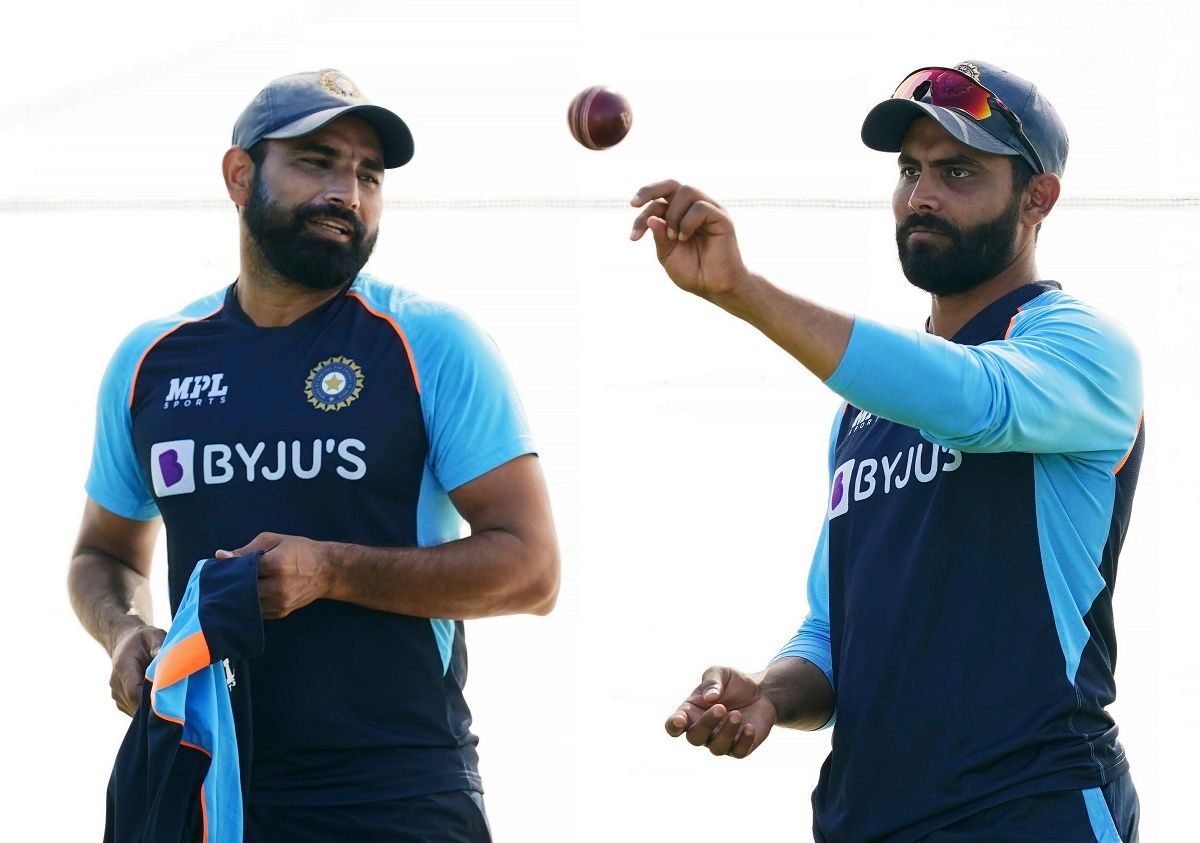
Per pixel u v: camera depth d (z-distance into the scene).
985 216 7.61
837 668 7.91
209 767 7.57
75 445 12.80
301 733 8.10
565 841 12.26
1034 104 7.68
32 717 12.46
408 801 8.09
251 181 8.77
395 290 8.95
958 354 6.55
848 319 6.43
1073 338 7.14
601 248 12.82
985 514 7.21
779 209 12.57
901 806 7.14
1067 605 7.12
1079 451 7.18
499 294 12.81
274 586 7.62
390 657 8.23
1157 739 11.57
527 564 8.32
